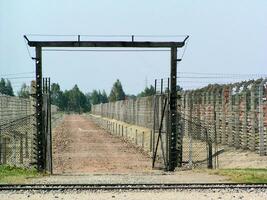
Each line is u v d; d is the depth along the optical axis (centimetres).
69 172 8488
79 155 11919
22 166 8588
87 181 6519
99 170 8938
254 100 9694
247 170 7644
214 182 6300
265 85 9194
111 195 5250
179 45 8644
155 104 9850
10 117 12694
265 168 7931
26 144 9906
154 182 6359
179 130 9075
